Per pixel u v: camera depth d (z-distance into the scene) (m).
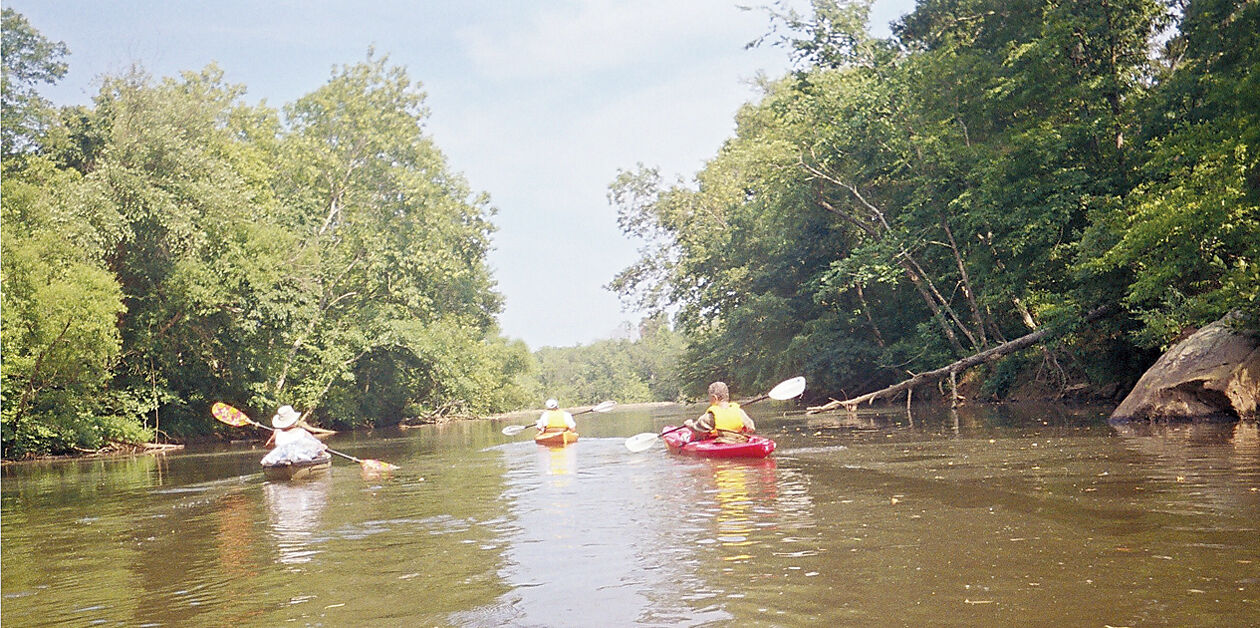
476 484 10.73
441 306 54.44
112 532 8.30
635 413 45.28
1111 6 21.36
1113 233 17.14
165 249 30.58
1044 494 7.25
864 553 5.34
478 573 5.42
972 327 29.61
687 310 41.41
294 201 39.84
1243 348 14.14
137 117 31.23
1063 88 21.33
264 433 35.72
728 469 10.81
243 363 33.41
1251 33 17.84
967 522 6.18
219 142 36.19
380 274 42.62
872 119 26.61
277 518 8.53
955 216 24.92
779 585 4.67
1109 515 6.15
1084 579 4.46
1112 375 22.23
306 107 43.66
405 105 44.72
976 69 23.44
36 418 25.55
